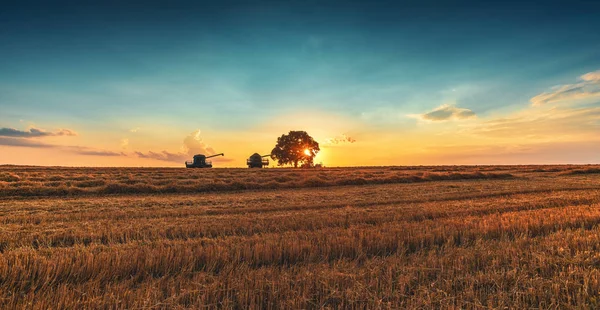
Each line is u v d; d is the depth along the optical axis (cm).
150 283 578
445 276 614
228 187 2619
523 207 1513
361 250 763
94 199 1950
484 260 686
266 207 1571
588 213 1206
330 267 677
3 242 862
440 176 3662
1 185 2109
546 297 529
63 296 499
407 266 656
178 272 648
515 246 790
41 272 605
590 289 548
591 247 768
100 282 595
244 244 817
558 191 2225
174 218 1256
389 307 489
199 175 3703
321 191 2483
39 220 1228
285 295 535
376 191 2409
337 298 531
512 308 490
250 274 606
